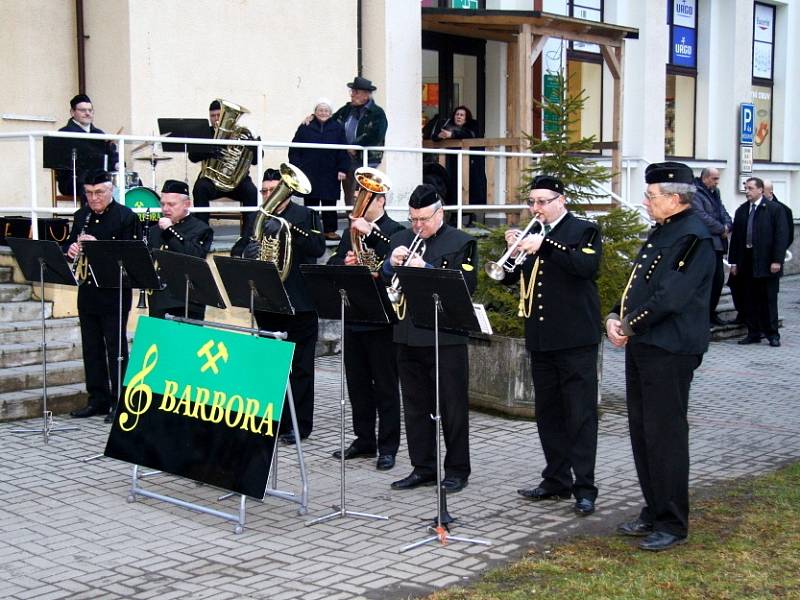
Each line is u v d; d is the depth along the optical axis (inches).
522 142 533.6
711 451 291.4
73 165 359.6
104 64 463.8
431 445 254.4
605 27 562.6
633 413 214.4
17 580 193.3
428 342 244.5
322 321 429.1
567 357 233.0
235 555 206.7
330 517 229.9
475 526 224.8
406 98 554.6
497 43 619.8
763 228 474.0
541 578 191.5
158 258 255.6
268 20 503.2
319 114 437.1
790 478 260.2
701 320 206.7
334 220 444.5
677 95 748.0
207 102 483.5
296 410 294.7
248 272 234.2
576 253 224.7
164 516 231.8
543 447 244.2
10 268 371.2
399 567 199.3
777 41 816.3
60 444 291.0
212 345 232.1
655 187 207.5
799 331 527.2
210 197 408.8
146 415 239.3
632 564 197.9
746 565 195.9
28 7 453.7
